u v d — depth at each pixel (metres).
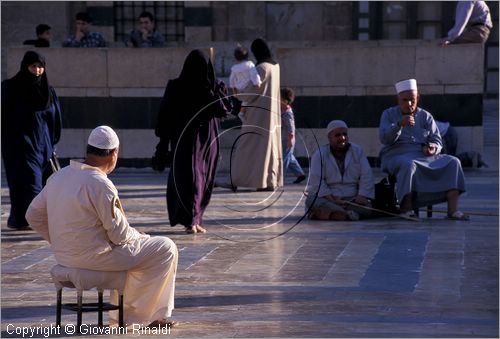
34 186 13.06
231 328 7.85
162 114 12.65
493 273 10.13
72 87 20.95
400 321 8.06
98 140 7.62
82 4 31.88
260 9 32.41
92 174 7.57
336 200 14.04
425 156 14.07
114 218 7.54
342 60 20.75
